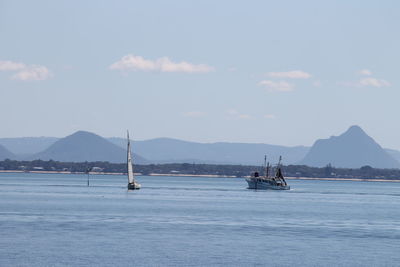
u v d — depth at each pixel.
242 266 172.62
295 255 189.12
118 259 177.25
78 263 171.50
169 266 170.25
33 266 167.38
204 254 186.88
